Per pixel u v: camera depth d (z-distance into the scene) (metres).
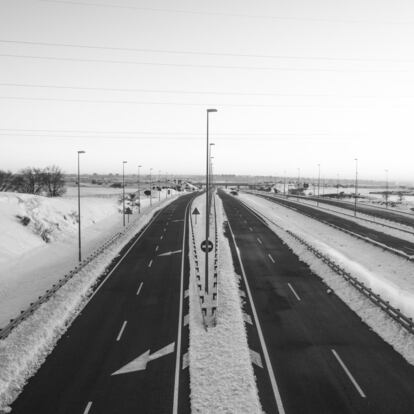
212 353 17.34
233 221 65.12
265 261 35.91
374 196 160.88
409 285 28.48
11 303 25.62
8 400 14.11
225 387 14.72
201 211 80.94
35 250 42.00
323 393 14.44
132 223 60.59
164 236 49.91
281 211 82.88
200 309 22.91
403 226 57.94
